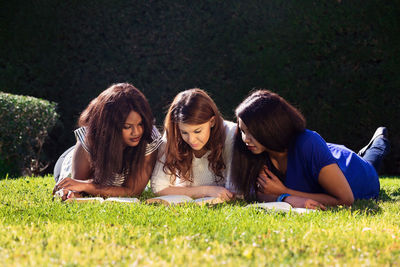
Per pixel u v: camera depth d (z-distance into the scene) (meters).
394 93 6.19
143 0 6.75
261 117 2.88
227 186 3.53
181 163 3.32
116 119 3.09
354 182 3.54
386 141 4.53
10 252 1.79
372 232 2.17
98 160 3.20
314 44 6.33
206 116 3.02
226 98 6.56
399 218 2.63
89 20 6.89
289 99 6.39
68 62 6.97
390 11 6.15
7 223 2.33
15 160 5.98
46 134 6.41
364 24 6.22
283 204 2.89
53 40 6.97
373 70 6.22
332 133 6.34
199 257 1.73
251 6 6.45
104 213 2.58
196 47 6.64
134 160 3.32
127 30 6.81
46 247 1.86
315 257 1.75
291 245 1.92
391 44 6.16
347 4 6.24
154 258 1.72
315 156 3.02
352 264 1.68
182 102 3.04
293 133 3.06
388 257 1.77
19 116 5.79
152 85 6.77
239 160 3.20
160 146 3.41
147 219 2.44
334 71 6.31
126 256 1.76
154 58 6.76
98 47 6.91
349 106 6.29
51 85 7.02
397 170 6.29
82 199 3.04
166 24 6.71
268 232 2.16
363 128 6.28
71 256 1.73
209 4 6.57
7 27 7.01
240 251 1.83
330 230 2.18
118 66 6.86
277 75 6.42
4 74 7.02
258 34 6.45
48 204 2.91
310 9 6.32
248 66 6.49
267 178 3.22
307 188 3.21
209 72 6.61
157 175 3.42
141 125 3.17
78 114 6.98
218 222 2.38
